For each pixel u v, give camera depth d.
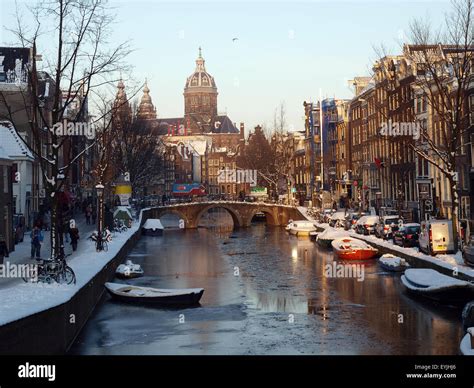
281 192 121.44
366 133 88.31
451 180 38.94
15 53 62.31
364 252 49.31
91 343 24.48
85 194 96.94
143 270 45.94
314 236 70.75
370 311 30.20
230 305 32.22
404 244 46.53
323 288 37.09
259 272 44.62
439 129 57.62
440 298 30.22
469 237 40.38
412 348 23.58
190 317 29.42
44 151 66.50
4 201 40.09
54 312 21.08
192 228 96.62
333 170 107.31
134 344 24.44
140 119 84.62
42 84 62.72
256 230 90.50
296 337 25.66
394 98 72.19
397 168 71.44
